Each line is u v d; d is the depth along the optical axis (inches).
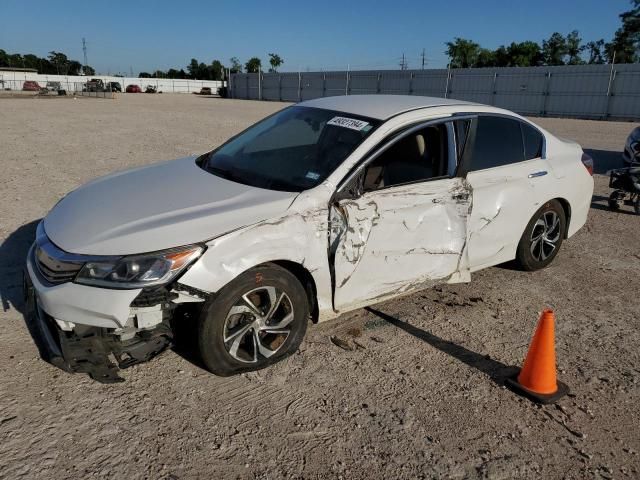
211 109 1218.6
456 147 164.1
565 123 1059.3
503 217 179.3
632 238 260.7
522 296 189.0
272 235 127.0
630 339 162.1
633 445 116.4
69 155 434.6
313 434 114.1
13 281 177.8
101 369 116.6
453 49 2842.0
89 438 108.8
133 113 992.2
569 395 132.8
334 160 144.6
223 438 111.3
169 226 121.0
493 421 121.8
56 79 3376.0
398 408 124.2
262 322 131.6
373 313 170.7
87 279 113.6
